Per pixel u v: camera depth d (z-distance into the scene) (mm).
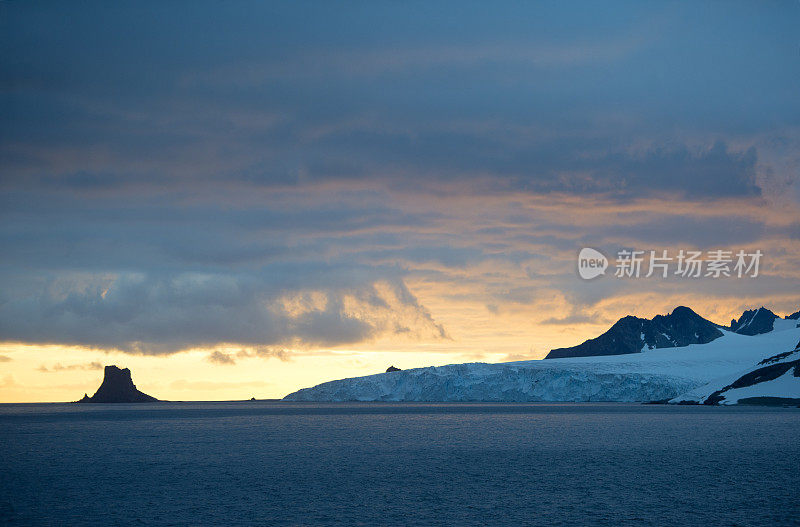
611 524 42312
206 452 84125
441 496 51375
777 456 73812
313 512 45781
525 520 43406
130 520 43969
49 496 52312
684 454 76625
